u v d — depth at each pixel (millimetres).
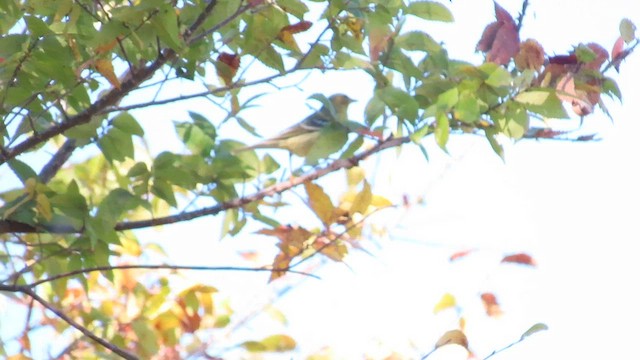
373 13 9719
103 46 8492
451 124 9312
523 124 9062
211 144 10039
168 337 11430
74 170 11453
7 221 9008
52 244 9336
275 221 9945
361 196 9516
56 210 9250
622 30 9727
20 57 8586
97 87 9305
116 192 9172
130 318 11711
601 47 9727
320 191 9391
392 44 9789
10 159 9062
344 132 9414
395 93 9031
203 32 9094
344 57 9836
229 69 9414
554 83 9453
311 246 9875
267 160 10258
